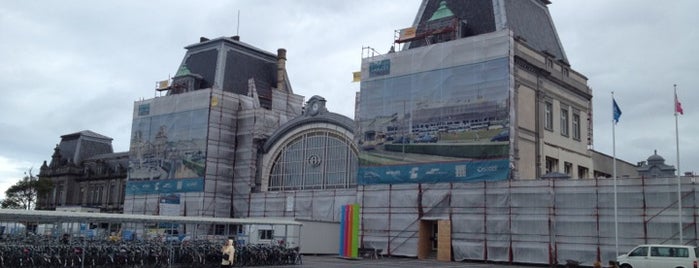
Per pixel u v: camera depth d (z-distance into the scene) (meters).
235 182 77.06
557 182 50.56
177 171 77.75
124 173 106.44
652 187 46.72
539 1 66.88
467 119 54.91
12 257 35.47
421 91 58.06
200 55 87.06
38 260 36.44
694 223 44.78
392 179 58.75
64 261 37.38
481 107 54.25
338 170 69.06
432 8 64.12
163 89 86.38
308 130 72.38
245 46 86.69
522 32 60.78
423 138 57.31
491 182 53.00
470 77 55.28
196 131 76.75
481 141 53.84
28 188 104.44
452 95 56.09
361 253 57.25
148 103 83.06
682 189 45.62
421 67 58.41
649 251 40.16
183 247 43.34
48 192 108.50
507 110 52.72
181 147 77.94
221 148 76.81
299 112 86.38
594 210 48.66
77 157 117.56
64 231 60.38
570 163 63.12
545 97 60.22
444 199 55.31
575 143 64.69
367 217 59.84
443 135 56.12
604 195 48.47
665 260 39.31
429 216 55.97
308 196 69.69
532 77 58.62
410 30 61.91
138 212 80.56
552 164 60.69
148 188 80.38
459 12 62.09
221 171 76.50
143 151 82.12
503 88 53.19
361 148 61.31
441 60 57.22
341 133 69.12
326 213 67.88
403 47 64.75
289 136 74.00
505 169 52.31
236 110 79.12
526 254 50.81
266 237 62.38
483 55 54.84
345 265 47.47
